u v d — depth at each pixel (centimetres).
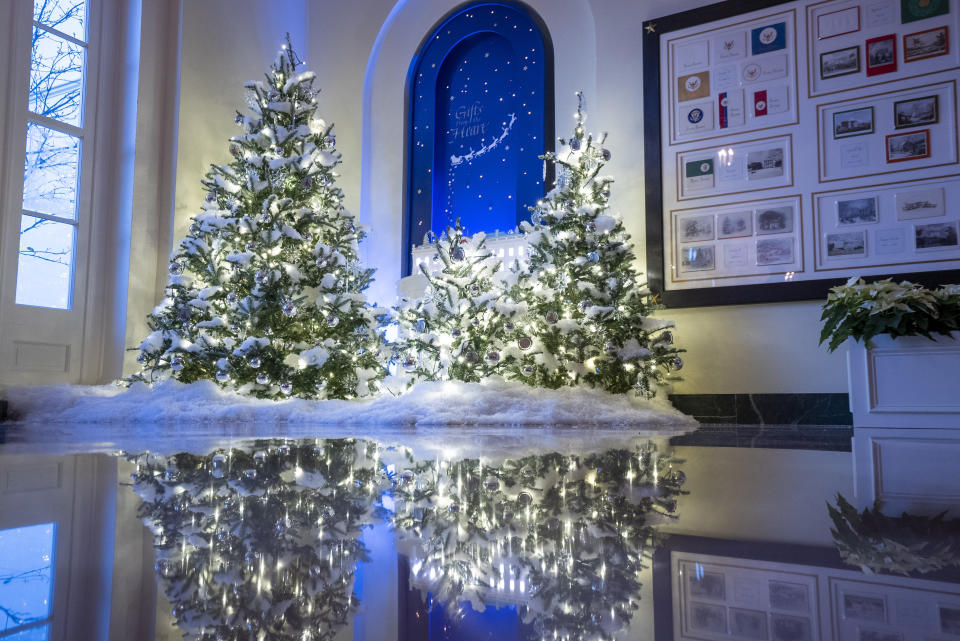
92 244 488
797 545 31
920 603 20
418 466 84
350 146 601
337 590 23
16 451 128
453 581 24
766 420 426
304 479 66
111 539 33
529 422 319
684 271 454
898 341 338
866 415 342
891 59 412
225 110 554
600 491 56
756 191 440
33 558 28
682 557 28
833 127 424
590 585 23
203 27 539
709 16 461
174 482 63
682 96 465
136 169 499
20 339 441
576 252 418
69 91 482
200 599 22
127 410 350
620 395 398
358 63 609
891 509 44
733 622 18
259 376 381
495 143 560
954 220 391
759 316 436
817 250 421
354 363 414
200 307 386
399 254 580
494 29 566
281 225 403
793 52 437
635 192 475
